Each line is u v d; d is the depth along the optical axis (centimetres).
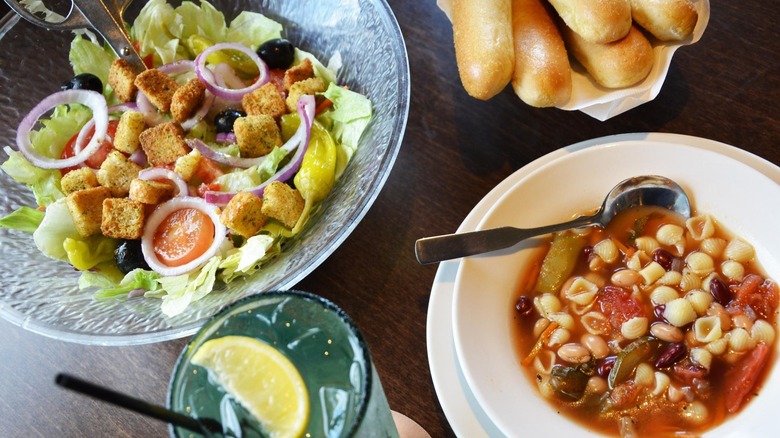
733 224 52
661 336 50
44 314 59
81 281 63
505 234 52
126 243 64
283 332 42
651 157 54
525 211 54
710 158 52
